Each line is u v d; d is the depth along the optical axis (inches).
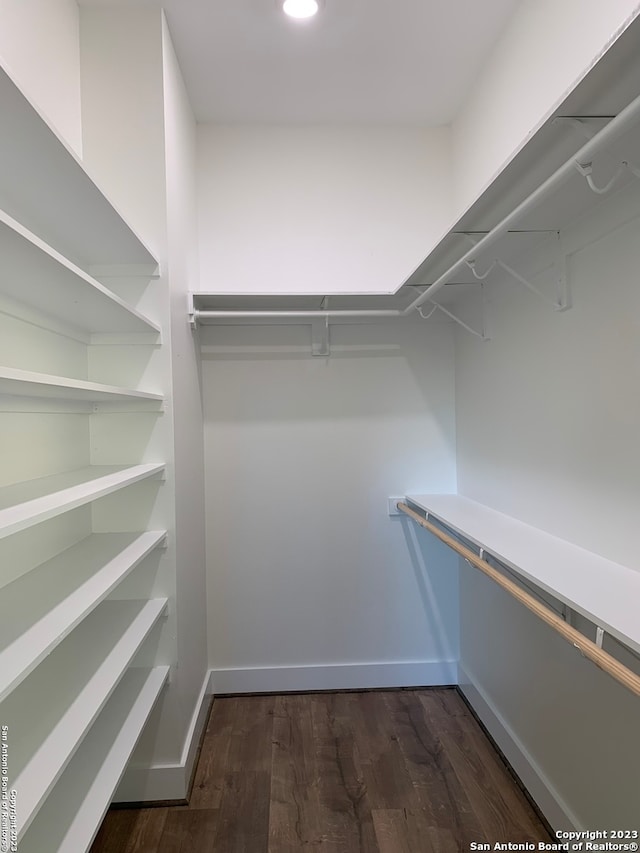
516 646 68.1
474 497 82.4
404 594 91.7
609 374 47.4
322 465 90.4
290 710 84.4
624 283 45.0
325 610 90.9
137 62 62.7
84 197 44.2
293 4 61.2
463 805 62.7
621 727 46.2
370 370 90.5
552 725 58.4
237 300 80.4
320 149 88.2
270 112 84.4
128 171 62.6
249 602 90.0
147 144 62.7
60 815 38.2
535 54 59.3
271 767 70.0
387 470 91.0
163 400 63.2
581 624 53.2
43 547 51.3
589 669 51.3
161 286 63.1
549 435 58.5
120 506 63.2
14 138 35.0
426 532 91.4
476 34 67.7
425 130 89.5
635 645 31.6
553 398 57.4
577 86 30.0
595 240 48.6
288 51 69.5
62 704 39.8
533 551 51.9
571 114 33.0
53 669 45.3
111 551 54.8
